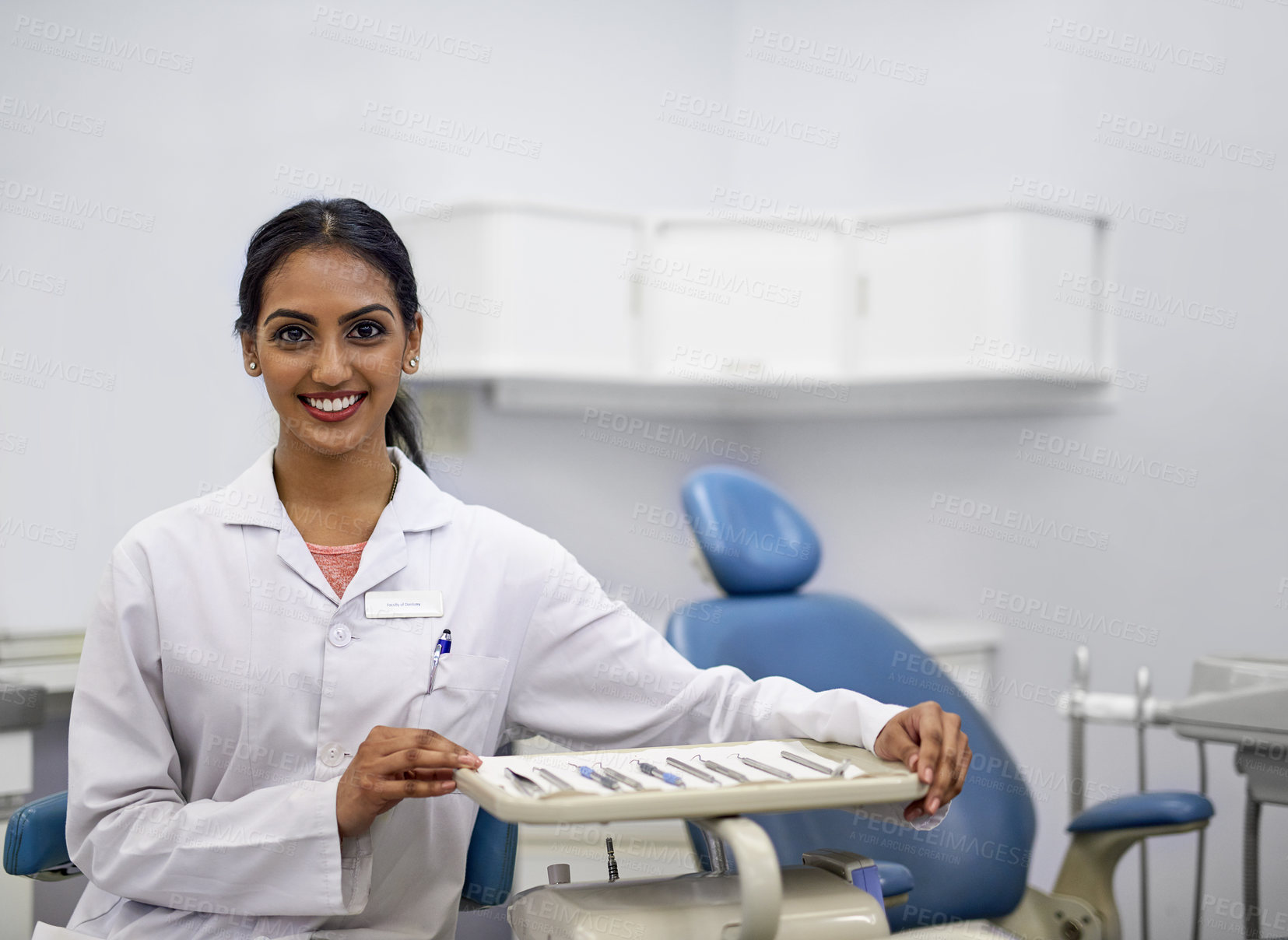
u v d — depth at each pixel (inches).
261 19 88.6
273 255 38.7
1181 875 82.9
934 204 102.0
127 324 81.5
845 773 32.9
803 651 62.8
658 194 114.9
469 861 45.2
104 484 80.4
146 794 38.3
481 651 42.5
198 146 85.2
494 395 104.0
